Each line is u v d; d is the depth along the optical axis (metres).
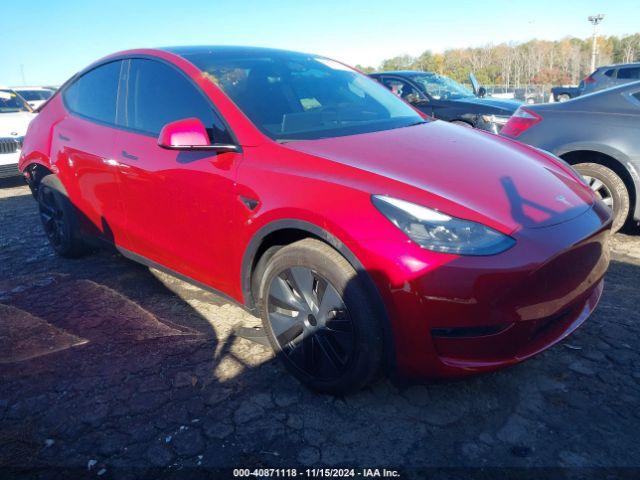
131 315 3.35
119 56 3.66
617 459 2.02
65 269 4.23
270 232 2.44
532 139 4.61
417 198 2.15
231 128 2.75
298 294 2.44
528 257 2.05
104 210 3.58
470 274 2.00
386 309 2.11
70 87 4.16
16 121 8.12
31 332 3.16
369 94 3.55
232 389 2.54
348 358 2.27
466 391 2.46
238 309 3.41
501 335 2.08
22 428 2.31
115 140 3.40
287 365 2.55
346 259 2.22
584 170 4.40
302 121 2.90
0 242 5.07
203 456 2.12
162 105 3.18
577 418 2.26
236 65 3.21
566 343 2.83
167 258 3.19
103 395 2.53
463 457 2.06
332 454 2.10
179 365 2.76
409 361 2.14
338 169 2.35
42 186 4.25
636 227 4.73
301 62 3.55
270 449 2.14
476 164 2.55
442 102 9.00
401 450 2.11
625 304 3.23
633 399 2.36
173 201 2.95
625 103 4.26
